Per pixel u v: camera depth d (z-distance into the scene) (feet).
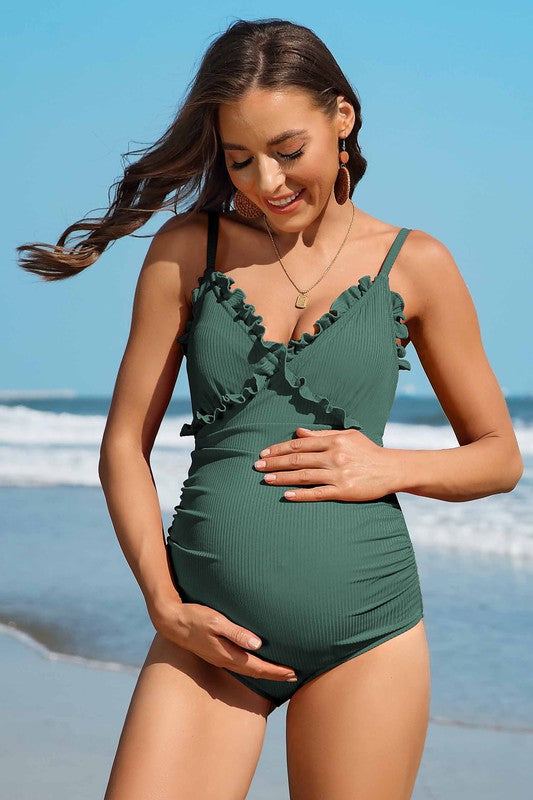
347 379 8.19
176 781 7.80
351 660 8.07
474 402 8.80
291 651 8.07
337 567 7.97
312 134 8.05
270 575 7.97
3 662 19.45
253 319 8.25
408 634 8.24
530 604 23.17
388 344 8.36
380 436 8.59
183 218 8.91
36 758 14.60
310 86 8.03
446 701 17.15
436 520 34.65
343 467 8.06
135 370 8.73
